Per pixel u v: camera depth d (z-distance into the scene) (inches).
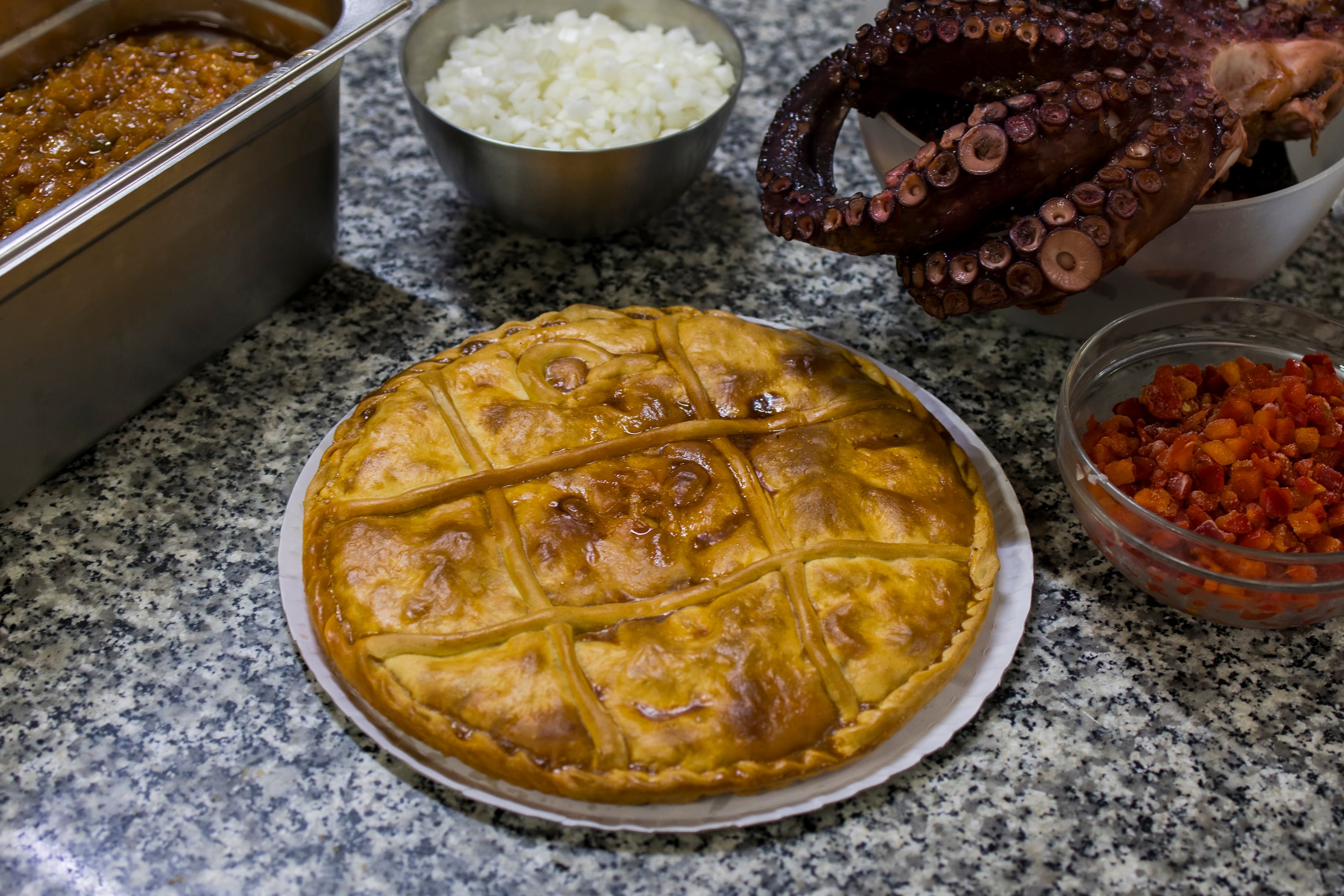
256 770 26.7
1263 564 26.5
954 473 28.8
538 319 30.8
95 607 28.5
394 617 26.2
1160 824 26.6
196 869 25.7
